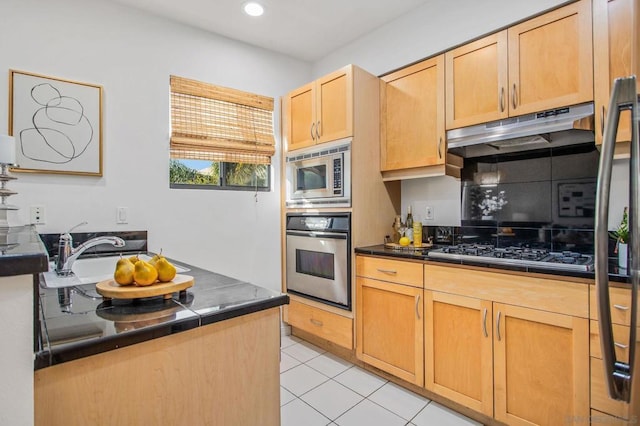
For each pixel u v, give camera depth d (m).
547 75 1.77
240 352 0.99
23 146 1.95
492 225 2.28
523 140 1.96
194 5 2.35
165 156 2.47
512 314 1.60
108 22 2.25
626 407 0.96
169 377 0.85
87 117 2.15
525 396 1.57
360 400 1.99
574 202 1.94
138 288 0.99
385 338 2.18
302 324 2.78
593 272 1.38
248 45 2.92
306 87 2.76
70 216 2.11
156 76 2.44
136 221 2.34
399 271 2.09
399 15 2.53
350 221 2.39
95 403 0.74
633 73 0.95
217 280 1.31
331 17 2.54
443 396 1.88
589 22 1.64
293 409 1.90
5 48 1.92
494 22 2.02
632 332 0.88
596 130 1.61
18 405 0.61
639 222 0.86
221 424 0.95
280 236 3.06
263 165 3.02
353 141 2.38
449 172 2.31
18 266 0.59
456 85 2.13
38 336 0.72
